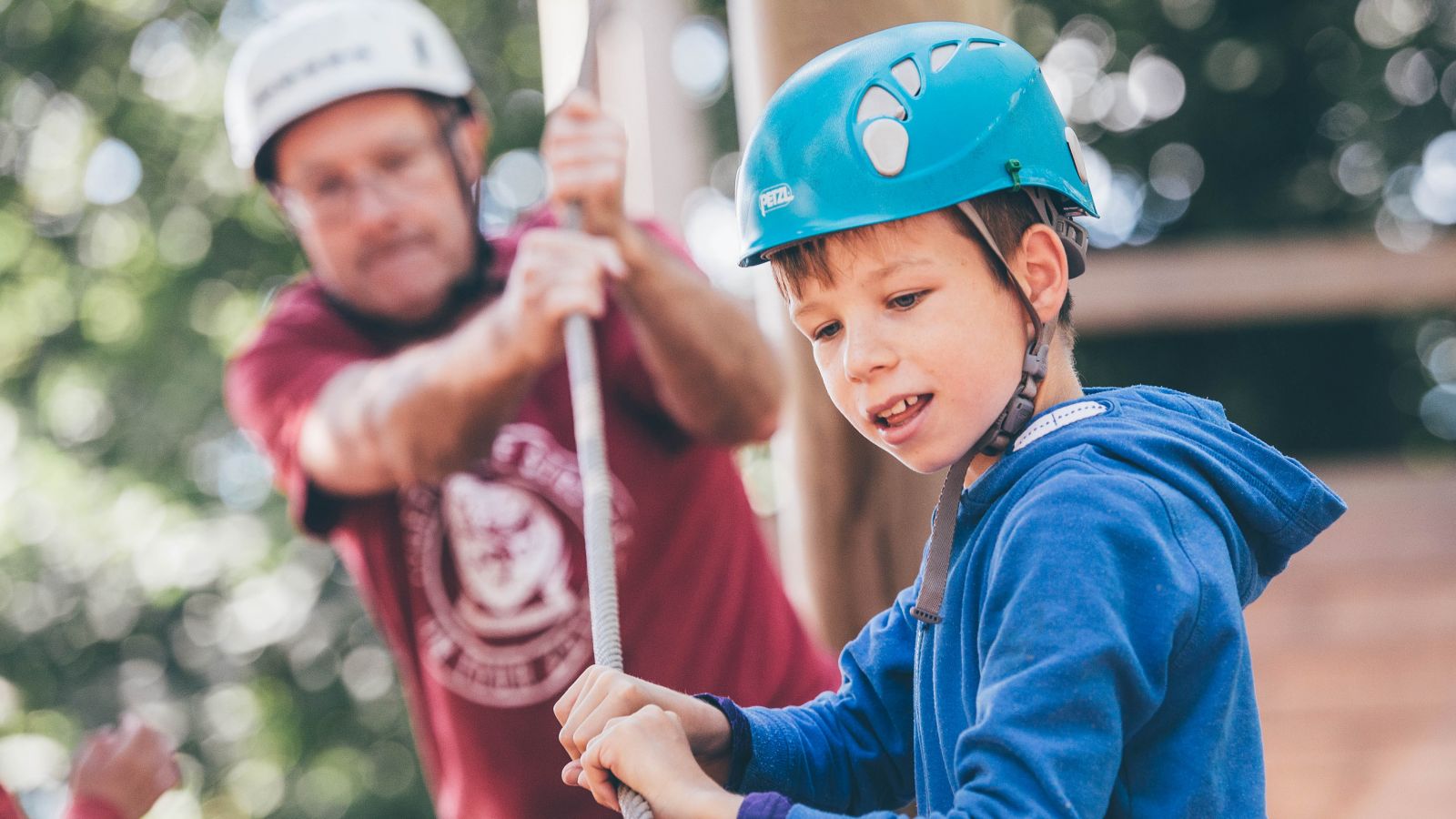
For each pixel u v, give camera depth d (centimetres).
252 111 331
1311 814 454
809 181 167
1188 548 158
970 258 166
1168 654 153
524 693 316
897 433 167
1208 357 1188
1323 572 596
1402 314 1135
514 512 317
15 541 963
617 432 315
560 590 315
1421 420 1198
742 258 179
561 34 420
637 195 623
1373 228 1210
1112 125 1220
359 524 332
